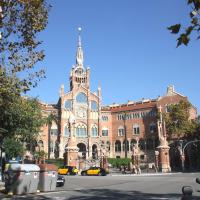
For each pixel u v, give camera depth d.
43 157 69.25
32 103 48.00
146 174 59.72
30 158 78.81
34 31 19.97
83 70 107.94
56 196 22.14
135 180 40.47
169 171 71.44
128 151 104.69
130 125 106.12
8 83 21.72
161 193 23.38
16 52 20.41
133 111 106.62
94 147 105.69
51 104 104.69
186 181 36.06
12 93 22.64
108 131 109.06
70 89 108.38
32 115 42.19
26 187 23.52
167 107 99.44
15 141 48.97
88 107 105.38
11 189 22.98
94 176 54.62
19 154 50.72
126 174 61.84
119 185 32.59
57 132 101.25
